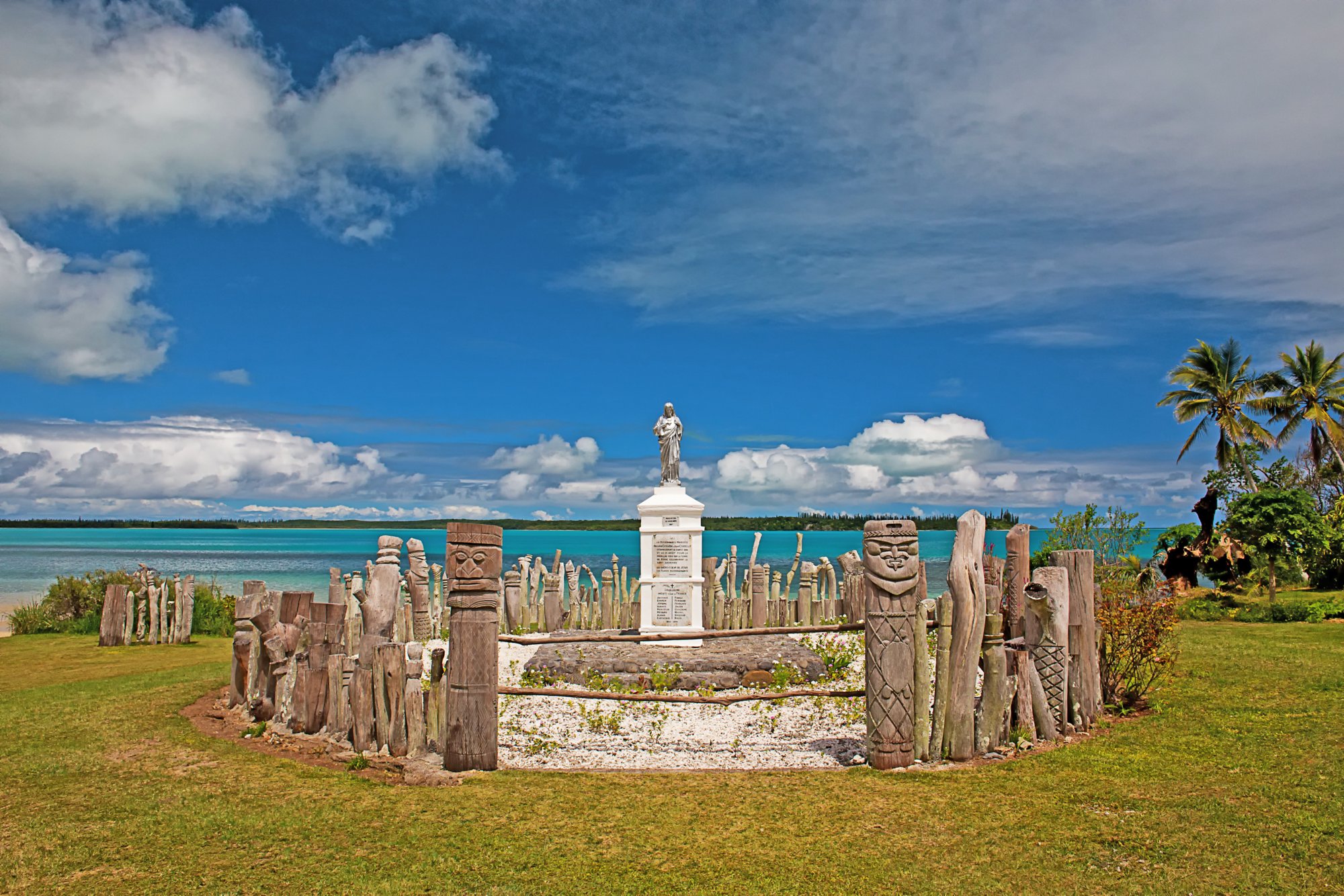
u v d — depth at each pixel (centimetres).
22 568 6794
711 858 588
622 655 1329
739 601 1750
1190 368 3812
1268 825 619
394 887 548
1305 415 3603
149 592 1894
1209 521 3097
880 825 642
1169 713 955
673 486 1557
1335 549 2772
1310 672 1154
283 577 5269
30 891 549
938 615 808
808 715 1066
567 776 770
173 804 700
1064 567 916
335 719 861
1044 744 848
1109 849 591
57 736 922
